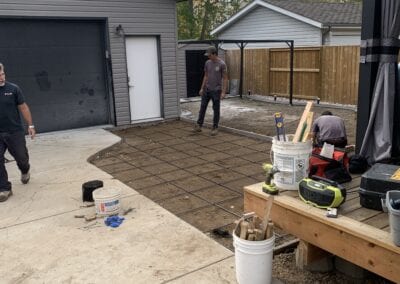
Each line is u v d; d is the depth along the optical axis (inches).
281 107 487.5
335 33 581.9
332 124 201.0
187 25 1051.9
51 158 271.0
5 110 199.0
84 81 364.8
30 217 177.5
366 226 108.3
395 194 102.3
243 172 239.6
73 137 333.1
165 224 166.7
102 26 363.9
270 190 133.1
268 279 118.0
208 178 229.9
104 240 154.0
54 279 129.1
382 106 172.9
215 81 332.8
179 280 126.3
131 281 126.8
